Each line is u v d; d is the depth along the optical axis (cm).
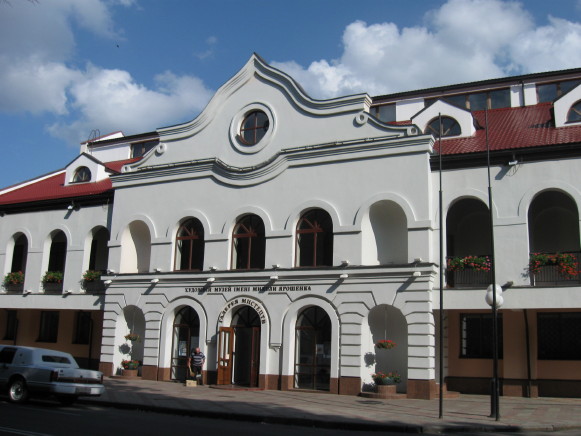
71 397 1786
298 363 2333
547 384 2191
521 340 2181
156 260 2708
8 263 3228
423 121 2527
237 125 2675
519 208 2117
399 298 2150
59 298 2961
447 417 1595
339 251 2305
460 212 2517
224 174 2617
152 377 2578
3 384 1731
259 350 2391
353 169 2353
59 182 3459
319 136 2467
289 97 2567
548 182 2089
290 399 1998
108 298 2769
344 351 2203
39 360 1752
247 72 2697
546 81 2828
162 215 2742
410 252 2184
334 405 1847
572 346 2197
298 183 2452
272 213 2480
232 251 2564
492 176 2181
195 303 2553
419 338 2095
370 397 2081
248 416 1579
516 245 2102
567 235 2356
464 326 2394
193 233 2691
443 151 2288
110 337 2727
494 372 1600
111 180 2909
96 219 2989
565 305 1986
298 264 2412
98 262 3145
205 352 2484
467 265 2156
